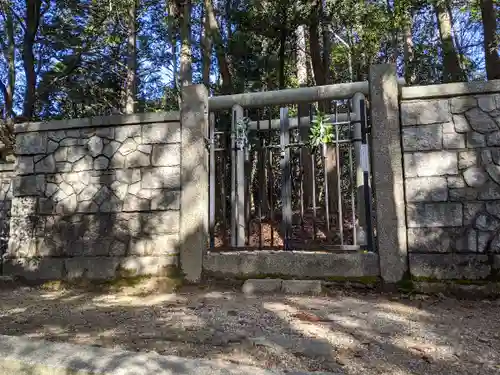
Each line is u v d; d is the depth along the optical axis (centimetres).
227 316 332
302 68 1267
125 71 1500
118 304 392
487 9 744
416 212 409
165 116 486
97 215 491
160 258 466
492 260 387
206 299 392
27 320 337
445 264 396
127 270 471
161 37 1334
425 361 244
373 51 1257
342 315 332
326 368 233
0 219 690
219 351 257
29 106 960
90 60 1408
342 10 994
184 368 211
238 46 1005
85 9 1217
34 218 508
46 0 1020
